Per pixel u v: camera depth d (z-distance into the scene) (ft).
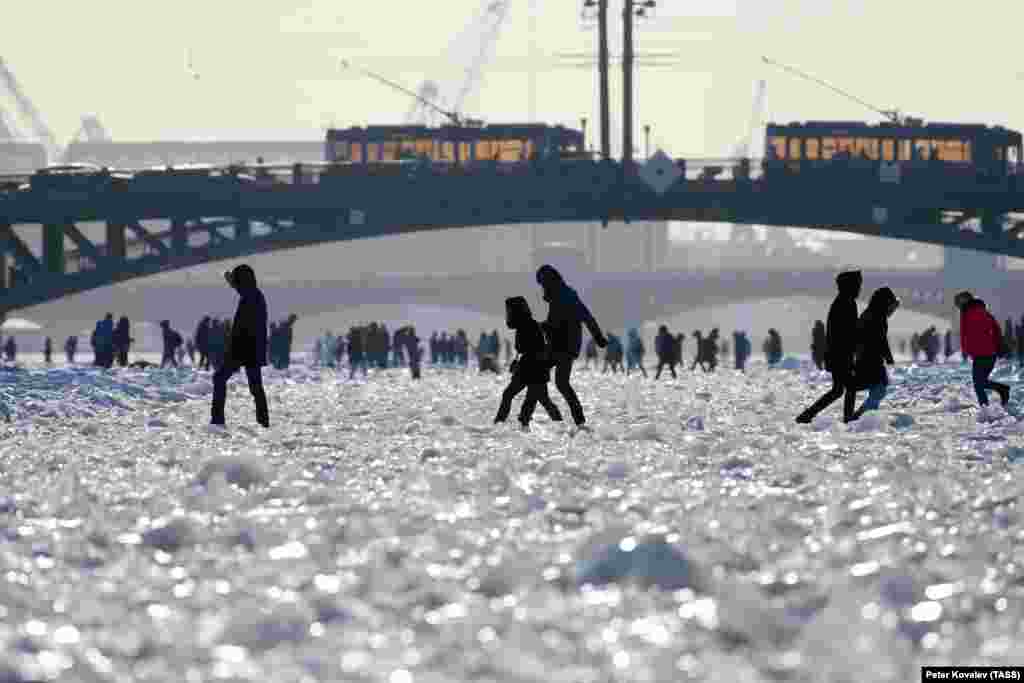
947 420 191.62
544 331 185.98
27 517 87.97
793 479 106.73
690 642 45.60
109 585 59.00
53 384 284.41
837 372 189.47
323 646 46.14
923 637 47.24
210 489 98.37
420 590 56.39
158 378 374.22
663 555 57.72
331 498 93.61
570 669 42.01
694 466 121.39
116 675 42.11
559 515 81.10
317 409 255.09
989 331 222.69
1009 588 57.11
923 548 66.08
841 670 40.75
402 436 171.53
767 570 60.59
